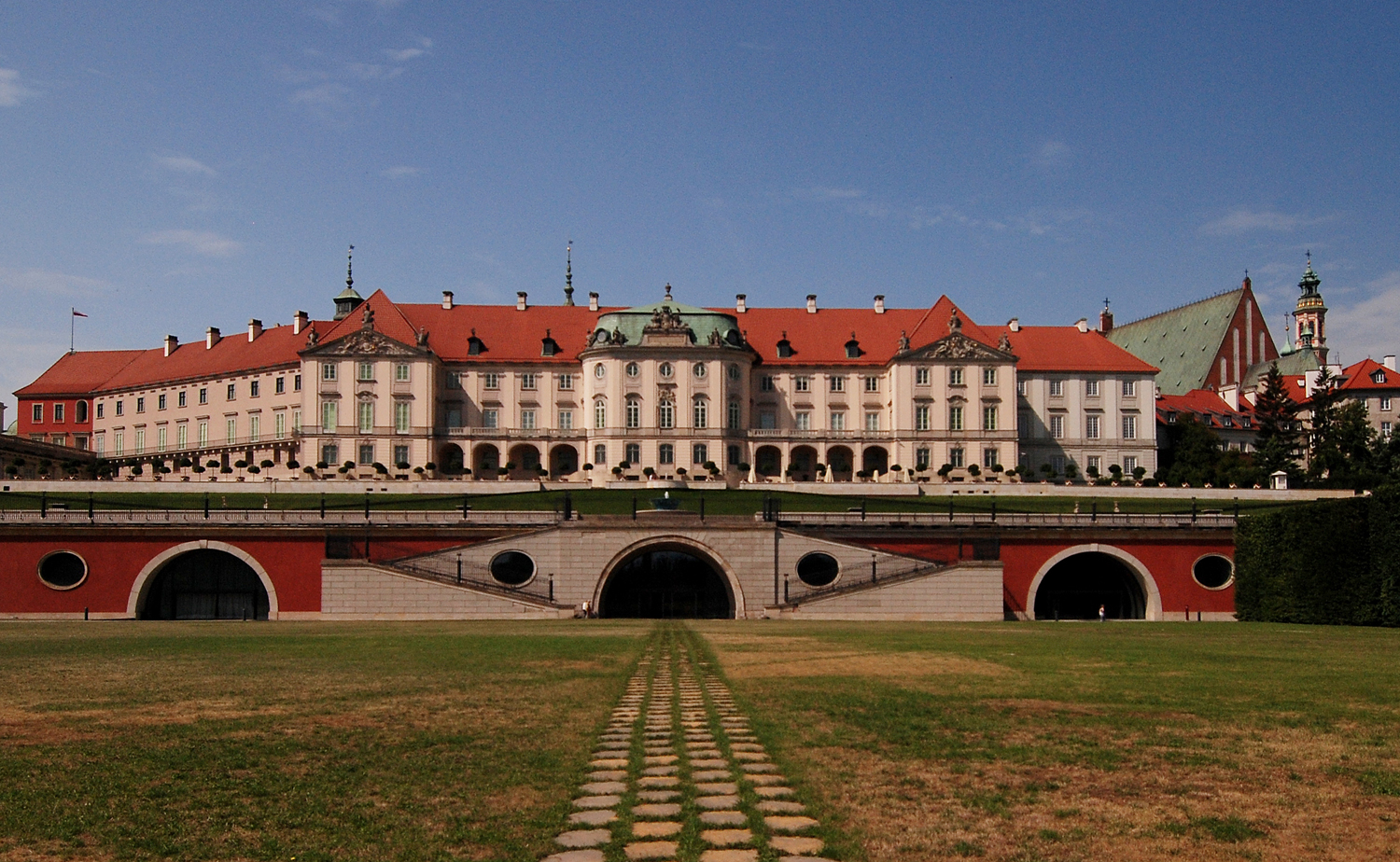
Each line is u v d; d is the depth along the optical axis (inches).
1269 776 959.0
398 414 6077.8
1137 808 860.0
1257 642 2260.1
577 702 1332.4
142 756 1019.9
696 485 5580.7
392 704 1311.5
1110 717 1226.0
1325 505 3142.2
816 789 906.7
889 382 6323.8
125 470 6766.7
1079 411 6437.0
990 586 3319.4
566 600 3356.3
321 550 3383.4
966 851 756.6
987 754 1035.9
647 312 6205.7
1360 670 1689.2
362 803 864.9
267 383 6471.5
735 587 3376.0
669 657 1871.3
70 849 761.0
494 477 6018.7
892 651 1975.9
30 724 1171.9
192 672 1632.6
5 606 3346.5
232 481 5123.0
